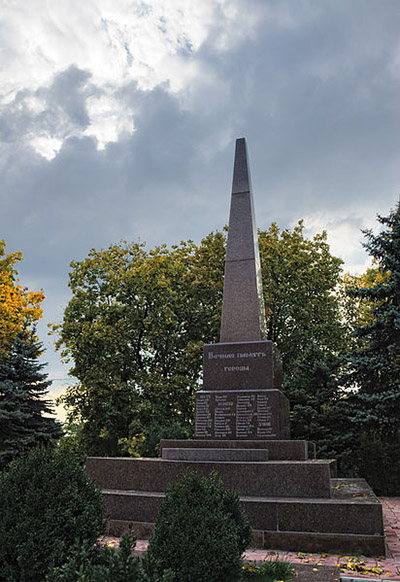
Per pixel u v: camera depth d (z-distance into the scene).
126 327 25.47
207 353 11.02
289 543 7.25
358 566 6.23
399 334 15.53
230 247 12.09
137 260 26.56
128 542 3.71
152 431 17.50
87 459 9.39
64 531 4.53
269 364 10.54
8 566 4.39
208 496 5.16
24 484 4.85
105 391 23.00
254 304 11.45
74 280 26.72
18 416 21.67
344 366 17.94
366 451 15.16
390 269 16.14
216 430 10.32
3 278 22.83
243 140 13.07
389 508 11.79
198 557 4.53
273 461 8.76
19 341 23.64
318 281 24.61
